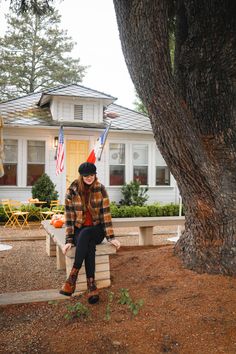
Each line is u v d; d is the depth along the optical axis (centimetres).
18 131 1284
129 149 1415
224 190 399
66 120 1357
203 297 358
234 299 351
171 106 372
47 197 1229
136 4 365
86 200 399
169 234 923
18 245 768
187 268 426
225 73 428
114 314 350
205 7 434
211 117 434
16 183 1293
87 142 1361
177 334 310
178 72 472
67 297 404
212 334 307
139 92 399
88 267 383
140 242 729
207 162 393
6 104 1473
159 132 389
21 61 3005
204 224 413
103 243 417
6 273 534
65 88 1349
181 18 484
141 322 331
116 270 457
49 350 299
